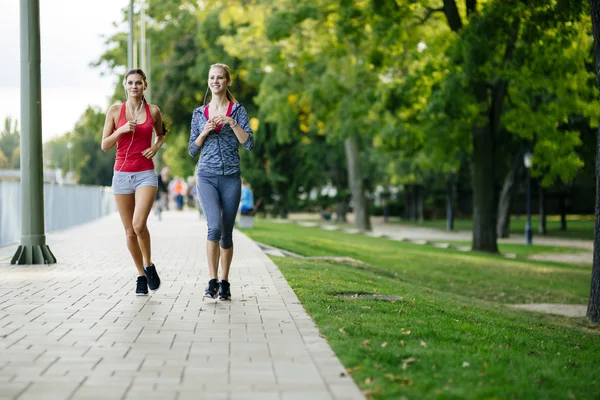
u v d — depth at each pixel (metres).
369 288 19.17
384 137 48.12
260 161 82.81
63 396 8.45
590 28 34.66
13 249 27.95
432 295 22.08
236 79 81.81
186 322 12.91
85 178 155.88
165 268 21.69
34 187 22.31
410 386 8.95
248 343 11.22
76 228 44.91
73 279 18.69
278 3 47.84
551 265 41.56
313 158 83.69
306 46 49.31
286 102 60.12
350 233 59.47
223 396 8.46
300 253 33.38
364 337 11.82
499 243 62.12
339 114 56.50
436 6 43.12
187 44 83.06
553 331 18.08
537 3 31.34
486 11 34.94
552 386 9.74
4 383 8.96
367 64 47.41
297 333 11.99
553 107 41.97
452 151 45.09
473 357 10.84
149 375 9.36
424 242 55.53
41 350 10.69
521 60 36.28
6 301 15.09
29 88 22.25
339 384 8.97
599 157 20.94
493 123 44.00
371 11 39.50
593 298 21.52
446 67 38.00
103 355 10.41
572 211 113.00
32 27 22.41
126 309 14.20
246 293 16.50
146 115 15.44
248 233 42.50
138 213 15.33
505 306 25.19
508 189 69.31
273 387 8.83
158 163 99.62
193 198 108.19
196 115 15.11
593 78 36.66
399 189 120.06
